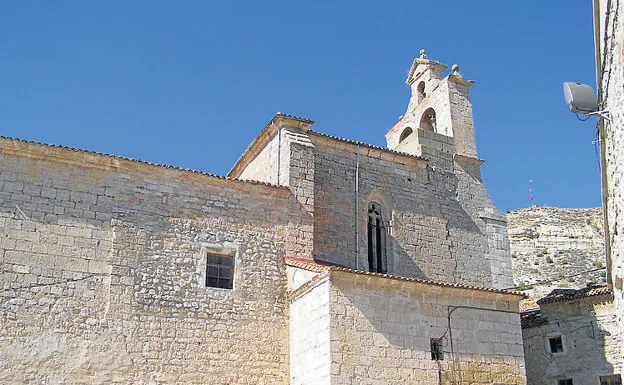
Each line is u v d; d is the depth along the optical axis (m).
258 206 22.59
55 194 19.52
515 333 21.02
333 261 24.08
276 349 20.64
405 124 33.53
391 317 19.09
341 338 18.19
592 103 15.03
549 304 29.77
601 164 17.59
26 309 17.97
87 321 18.56
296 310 20.69
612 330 27.42
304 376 19.27
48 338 17.95
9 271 18.12
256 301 21.11
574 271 58.44
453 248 27.08
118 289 19.28
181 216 21.14
